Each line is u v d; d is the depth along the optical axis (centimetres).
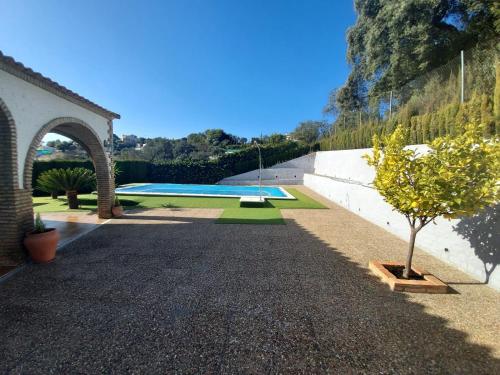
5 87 490
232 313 344
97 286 419
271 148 3053
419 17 1630
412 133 1123
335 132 2623
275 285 427
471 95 884
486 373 244
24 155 534
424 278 440
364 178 1577
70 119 706
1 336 293
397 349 277
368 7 2109
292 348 278
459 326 318
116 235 726
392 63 1844
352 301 378
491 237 432
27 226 534
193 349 275
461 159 356
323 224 877
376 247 638
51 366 250
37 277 454
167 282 435
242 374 242
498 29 1262
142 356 263
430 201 369
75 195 1178
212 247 623
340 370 247
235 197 1566
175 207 1204
